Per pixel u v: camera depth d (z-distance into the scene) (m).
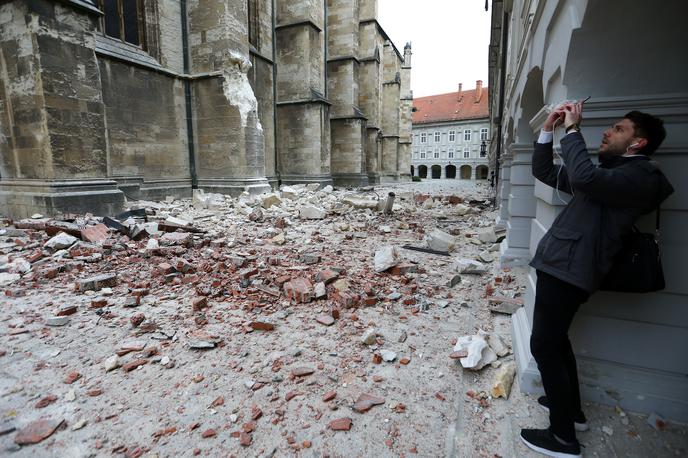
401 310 3.93
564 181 2.25
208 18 13.83
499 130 16.16
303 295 4.07
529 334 2.75
